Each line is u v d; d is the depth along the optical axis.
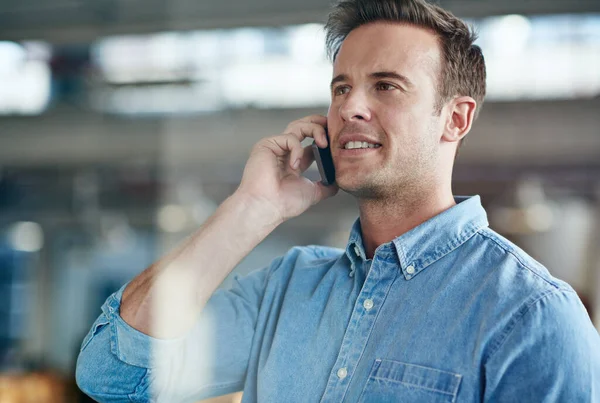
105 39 5.74
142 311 1.12
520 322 0.93
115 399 1.15
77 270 9.52
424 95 1.09
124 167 7.88
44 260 9.48
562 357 0.91
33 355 8.96
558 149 6.50
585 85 6.01
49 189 8.80
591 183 8.18
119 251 9.37
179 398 1.18
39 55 6.32
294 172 1.27
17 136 7.34
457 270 1.03
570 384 0.91
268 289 1.24
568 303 0.95
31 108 7.13
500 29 5.00
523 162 7.00
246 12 4.98
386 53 1.09
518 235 8.71
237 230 1.20
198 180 8.39
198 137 7.09
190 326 1.15
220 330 1.21
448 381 0.95
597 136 6.32
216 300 1.24
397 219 1.12
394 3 1.12
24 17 5.57
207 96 6.75
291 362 1.11
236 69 6.21
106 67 6.36
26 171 8.24
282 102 6.60
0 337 9.40
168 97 6.88
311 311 1.14
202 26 5.19
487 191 8.30
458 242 1.06
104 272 9.46
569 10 4.54
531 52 5.53
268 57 6.01
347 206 9.73
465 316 0.97
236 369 1.22
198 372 1.18
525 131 6.51
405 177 1.08
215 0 4.89
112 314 1.14
